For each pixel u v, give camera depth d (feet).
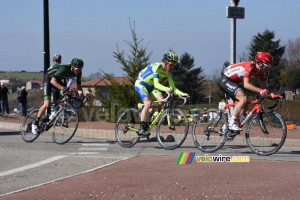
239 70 24.16
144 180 18.11
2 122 41.11
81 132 34.32
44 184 18.06
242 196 15.39
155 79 25.90
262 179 17.84
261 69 23.82
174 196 15.64
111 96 45.03
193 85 236.84
